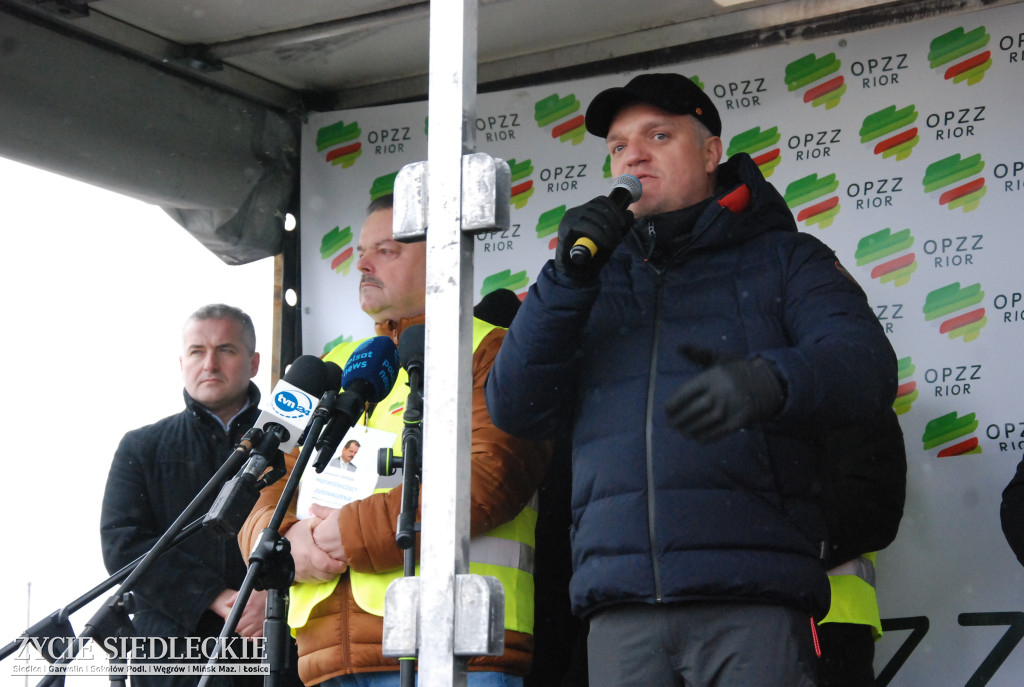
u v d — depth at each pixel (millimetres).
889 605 4211
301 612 3461
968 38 4312
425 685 2311
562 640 3928
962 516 4152
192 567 4234
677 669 2684
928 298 4273
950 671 4105
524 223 4801
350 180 5070
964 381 4199
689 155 3123
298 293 5105
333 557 3385
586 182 4742
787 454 2742
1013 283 4176
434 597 2334
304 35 4617
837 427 2549
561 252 2791
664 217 3010
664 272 2980
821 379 2455
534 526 3623
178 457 4492
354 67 5016
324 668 3404
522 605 3430
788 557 2658
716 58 4609
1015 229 4195
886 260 4332
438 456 2369
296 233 5164
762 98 4543
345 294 5023
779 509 2705
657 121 3137
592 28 4695
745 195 3014
